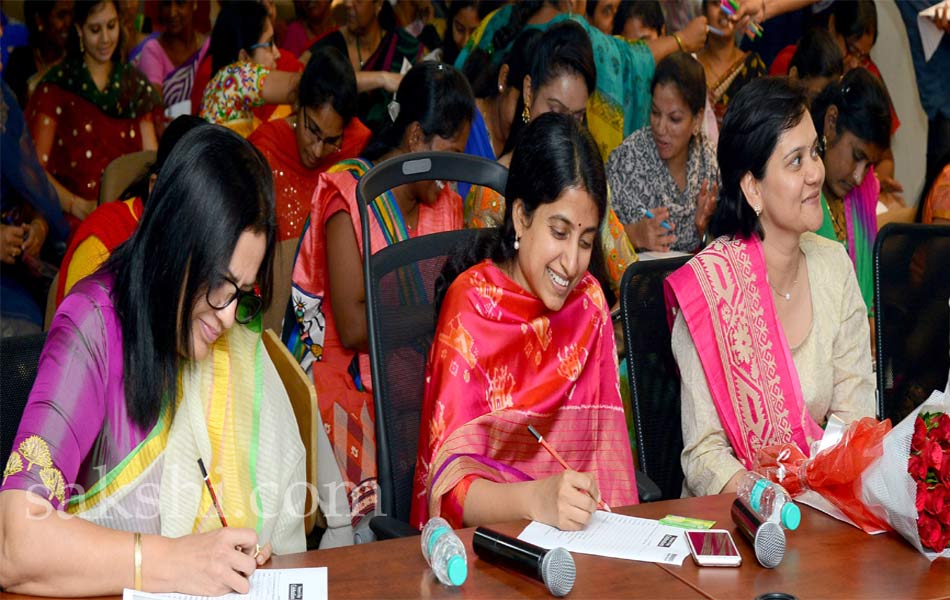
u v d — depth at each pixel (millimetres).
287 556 1596
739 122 2309
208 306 1599
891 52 4086
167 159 1574
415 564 1573
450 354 2047
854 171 3963
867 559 1606
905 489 1617
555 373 2150
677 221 3748
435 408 2016
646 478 2146
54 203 3143
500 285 2104
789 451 2004
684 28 3709
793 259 2400
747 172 2320
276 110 3330
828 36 3947
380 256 2086
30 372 1748
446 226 3033
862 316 2484
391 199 2945
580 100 3559
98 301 1623
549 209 1990
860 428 1771
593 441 2209
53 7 3078
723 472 2172
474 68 3514
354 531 2676
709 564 1565
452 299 2094
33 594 1450
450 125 3162
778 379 2307
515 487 1792
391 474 2031
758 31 3838
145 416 1642
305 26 3334
